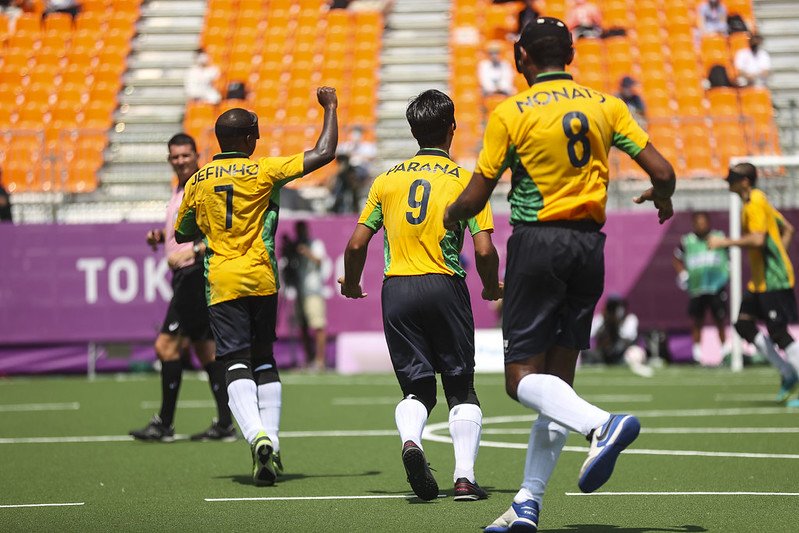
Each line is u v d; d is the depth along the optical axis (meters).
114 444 33.66
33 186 72.81
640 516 20.58
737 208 65.50
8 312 67.12
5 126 93.69
